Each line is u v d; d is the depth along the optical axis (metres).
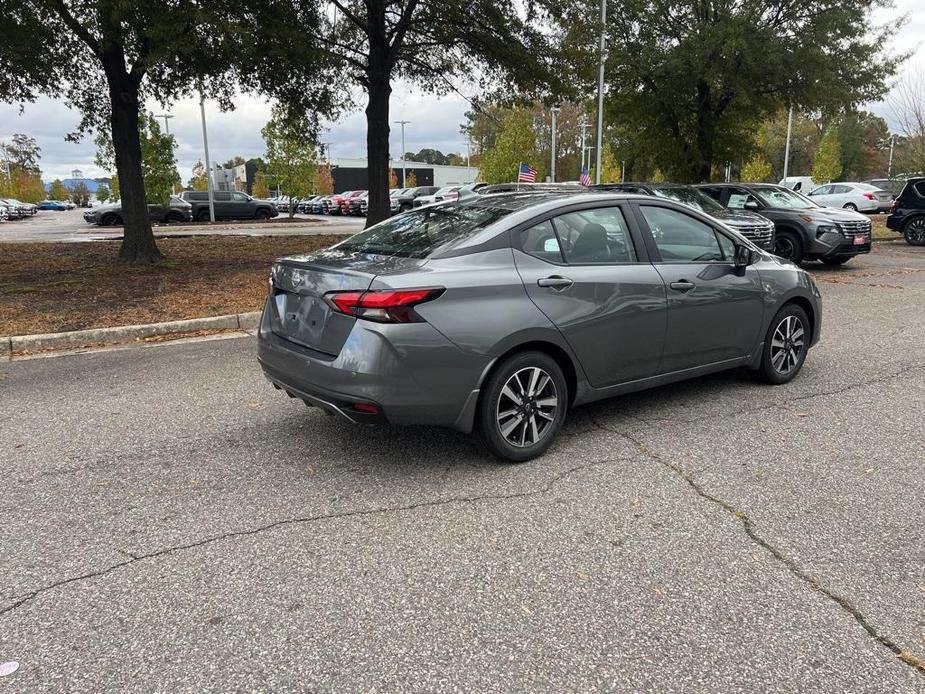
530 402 4.07
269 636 2.54
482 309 3.78
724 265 4.99
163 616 2.67
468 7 13.41
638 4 18.97
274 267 4.41
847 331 7.73
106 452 4.35
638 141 22.42
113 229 28.09
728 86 18.72
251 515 3.49
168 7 10.23
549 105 15.75
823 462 4.09
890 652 2.44
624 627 2.58
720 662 2.39
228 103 13.91
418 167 82.94
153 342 7.54
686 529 3.31
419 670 2.36
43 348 7.26
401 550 3.13
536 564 3.01
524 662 2.40
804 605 2.71
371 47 14.23
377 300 3.55
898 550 3.11
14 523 3.42
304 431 4.70
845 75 18.81
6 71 11.67
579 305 4.14
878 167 70.12
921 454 4.19
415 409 3.67
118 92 12.16
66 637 2.54
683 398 5.31
